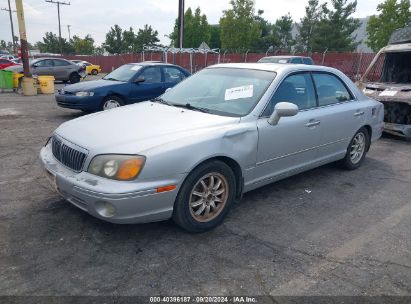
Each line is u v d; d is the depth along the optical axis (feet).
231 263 9.86
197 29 163.12
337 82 16.55
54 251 10.08
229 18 124.06
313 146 14.80
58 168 11.02
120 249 10.29
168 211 10.39
